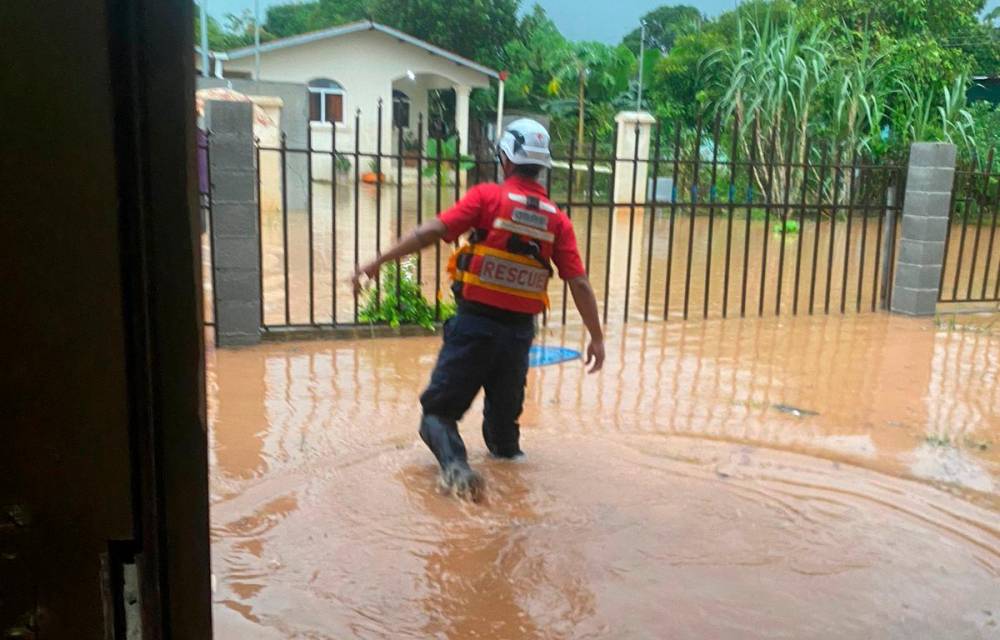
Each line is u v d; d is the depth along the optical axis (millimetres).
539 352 7516
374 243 14102
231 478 4637
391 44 29703
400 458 5008
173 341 984
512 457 5051
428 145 25109
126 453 950
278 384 6355
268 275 10883
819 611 3496
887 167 9516
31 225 879
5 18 845
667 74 28391
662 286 11000
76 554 952
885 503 4559
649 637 3285
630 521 4273
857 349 7957
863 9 22750
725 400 6293
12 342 893
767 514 4387
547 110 32688
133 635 1009
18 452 913
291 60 28953
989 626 3424
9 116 858
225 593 3500
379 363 7004
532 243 4598
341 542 3977
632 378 6801
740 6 24484
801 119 18484
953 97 19172
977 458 5230
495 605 3484
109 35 877
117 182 901
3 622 939
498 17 41500
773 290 10977
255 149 7234
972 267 10062
